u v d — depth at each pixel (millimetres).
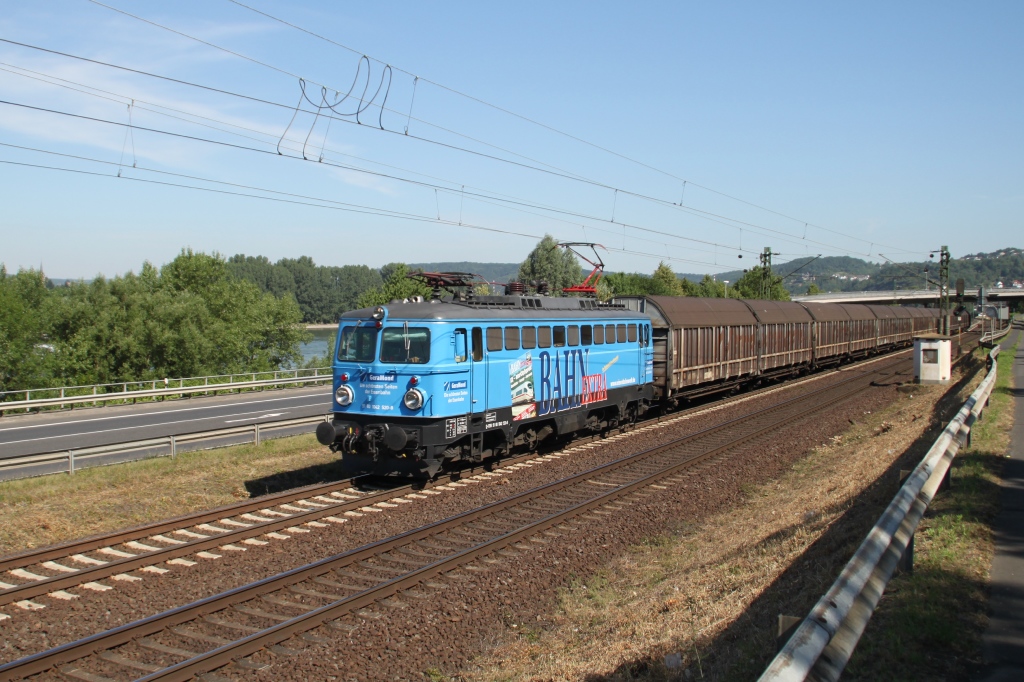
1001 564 7527
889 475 13008
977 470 11359
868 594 5590
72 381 44031
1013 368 33719
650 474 16375
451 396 14883
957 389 27875
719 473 16672
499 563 10672
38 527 12438
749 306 32469
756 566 9344
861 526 9664
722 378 28797
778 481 15984
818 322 39031
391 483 15414
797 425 23156
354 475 15797
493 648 8203
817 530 10320
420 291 52156
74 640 8078
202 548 11023
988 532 8508
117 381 46469
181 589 9508
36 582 9305
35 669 7219
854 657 5754
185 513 13859
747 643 6730
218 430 18359
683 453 18938
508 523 12617
